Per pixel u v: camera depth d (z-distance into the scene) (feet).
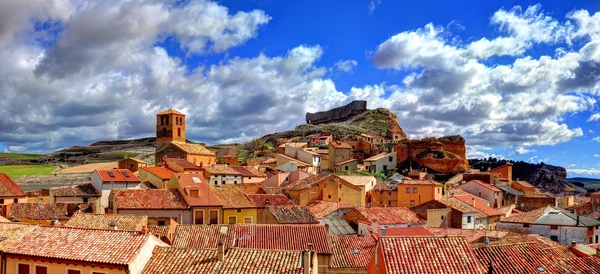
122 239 130.62
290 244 172.65
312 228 182.80
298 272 120.67
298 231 180.86
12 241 134.10
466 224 288.10
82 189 278.87
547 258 136.67
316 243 174.19
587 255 148.77
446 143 597.11
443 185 408.05
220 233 179.32
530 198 414.00
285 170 482.28
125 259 120.98
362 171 542.16
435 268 118.11
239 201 254.27
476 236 211.20
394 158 571.69
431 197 344.69
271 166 509.35
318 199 335.67
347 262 175.63
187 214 234.58
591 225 224.12
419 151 587.68
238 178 406.62
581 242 219.20
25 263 129.08
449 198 322.75
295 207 245.65
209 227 183.32
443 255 122.31
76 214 182.50
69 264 124.98
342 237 196.44
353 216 255.50
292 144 622.54
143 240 129.39
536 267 130.21
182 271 123.13
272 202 262.47
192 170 374.84
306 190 334.44
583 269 131.64
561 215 235.40
